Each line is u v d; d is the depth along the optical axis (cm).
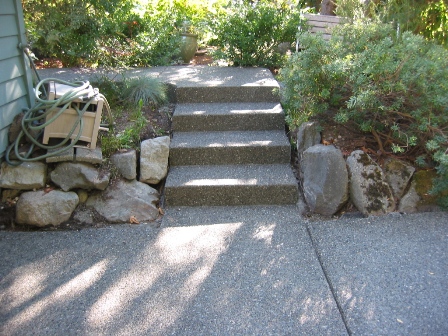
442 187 306
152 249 283
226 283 249
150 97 420
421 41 319
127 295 239
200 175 355
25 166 320
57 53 529
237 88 435
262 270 260
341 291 240
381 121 337
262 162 377
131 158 341
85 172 322
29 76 363
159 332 213
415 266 259
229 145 372
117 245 288
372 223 308
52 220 311
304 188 342
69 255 277
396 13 485
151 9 673
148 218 324
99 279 253
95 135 331
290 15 564
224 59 582
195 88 434
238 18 553
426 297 233
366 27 359
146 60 567
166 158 357
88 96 321
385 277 250
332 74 332
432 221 307
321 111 356
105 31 505
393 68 305
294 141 391
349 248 279
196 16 688
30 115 326
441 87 311
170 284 248
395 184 328
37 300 235
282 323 219
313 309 228
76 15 472
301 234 298
